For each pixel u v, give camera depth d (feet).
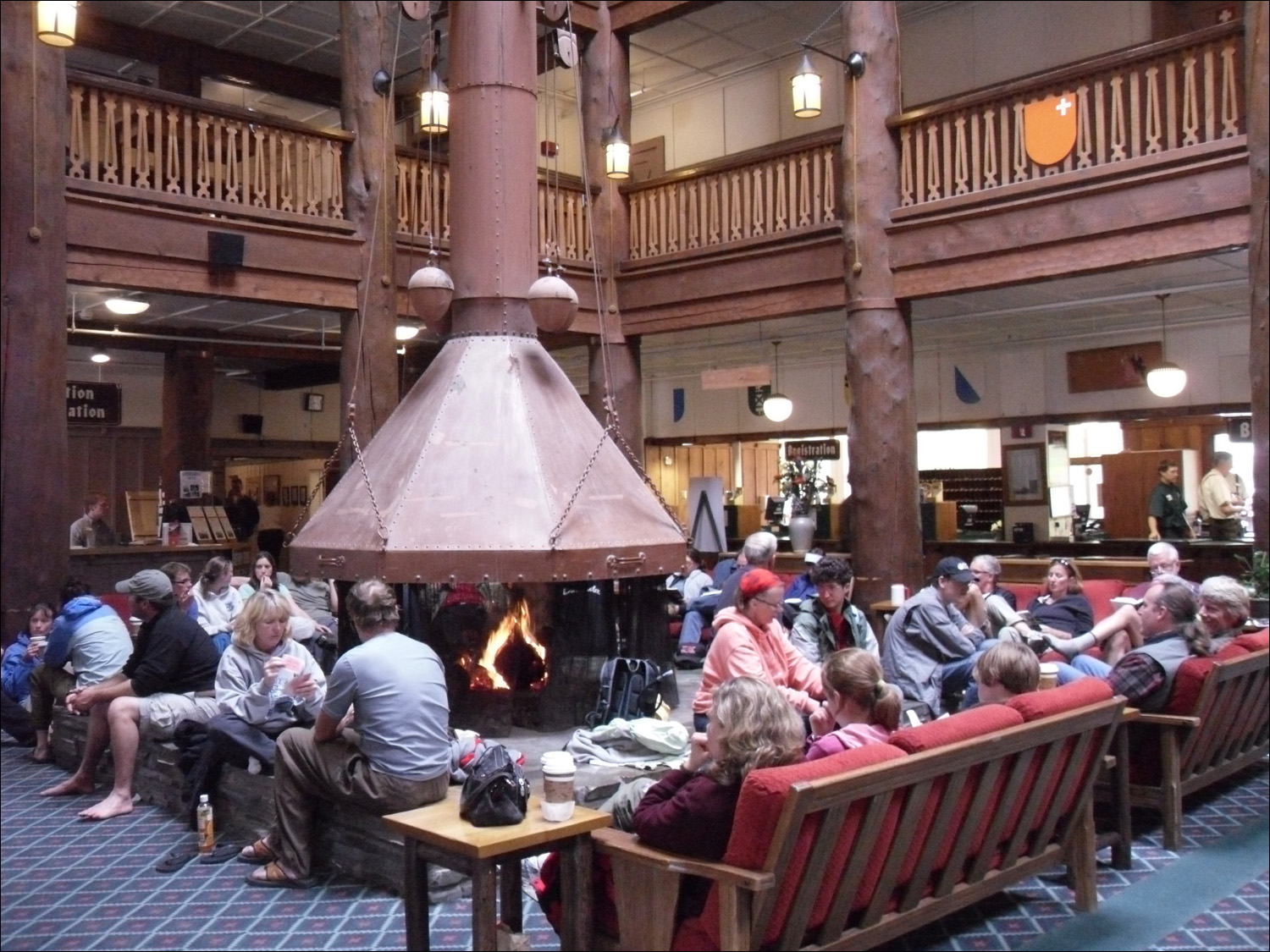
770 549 20.16
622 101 34.71
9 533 21.50
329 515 20.34
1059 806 12.23
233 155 27.14
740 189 32.45
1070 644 19.58
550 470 19.35
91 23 37.19
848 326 29.25
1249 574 22.82
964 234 27.30
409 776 12.77
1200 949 11.49
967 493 47.14
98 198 24.58
